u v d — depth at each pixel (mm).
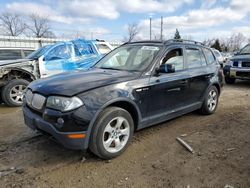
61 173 3162
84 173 3162
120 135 3594
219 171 3189
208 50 5754
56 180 3008
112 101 3363
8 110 6512
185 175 3102
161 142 4109
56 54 7770
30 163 3422
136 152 3740
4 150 3844
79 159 3520
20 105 7012
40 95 3371
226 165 3342
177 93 4500
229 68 10211
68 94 3111
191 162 3428
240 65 9836
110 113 3365
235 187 2850
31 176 3094
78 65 8094
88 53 8422
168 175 3105
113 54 4898
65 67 7848
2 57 11422
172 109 4488
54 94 3193
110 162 3439
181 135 4406
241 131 4605
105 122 3318
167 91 4242
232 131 4605
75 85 3312
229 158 3539
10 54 11688
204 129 4719
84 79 3570
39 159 3535
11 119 5566
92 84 3354
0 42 18141
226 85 10320
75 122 3086
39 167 3312
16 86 6922
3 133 4605
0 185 2900
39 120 3311
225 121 5195
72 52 8086
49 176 3094
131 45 4840
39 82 3732
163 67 3971
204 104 5402
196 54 5227
